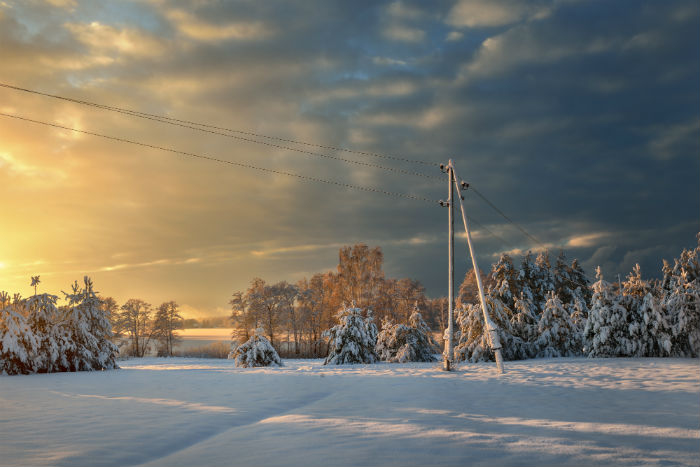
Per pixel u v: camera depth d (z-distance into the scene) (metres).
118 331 81.19
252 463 5.71
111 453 6.33
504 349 31.41
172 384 15.34
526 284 41.47
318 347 68.88
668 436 6.75
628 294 29.06
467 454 5.85
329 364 33.56
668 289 30.42
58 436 7.34
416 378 17.27
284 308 72.31
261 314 71.06
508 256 41.47
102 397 12.05
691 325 26.00
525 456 5.71
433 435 6.95
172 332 84.56
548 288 43.03
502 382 15.36
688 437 6.68
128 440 7.05
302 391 13.23
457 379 16.72
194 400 11.40
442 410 9.48
